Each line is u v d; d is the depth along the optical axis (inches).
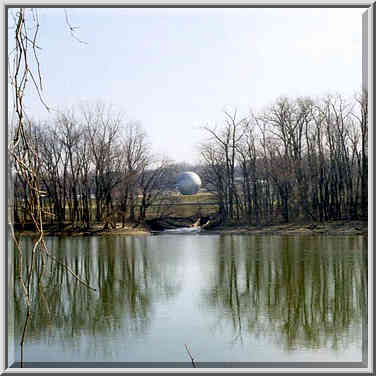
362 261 783.1
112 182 1497.3
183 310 503.2
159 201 1603.1
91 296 572.4
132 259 884.6
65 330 428.8
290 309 499.8
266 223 1457.9
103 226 1440.7
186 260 856.3
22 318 471.5
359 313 478.9
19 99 147.5
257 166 1508.4
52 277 694.5
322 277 657.0
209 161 1561.3
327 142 1395.2
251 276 681.6
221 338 399.9
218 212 1571.1
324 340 391.5
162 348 375.6
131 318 470.6
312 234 1277.1
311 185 1417.3
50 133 1348.4
